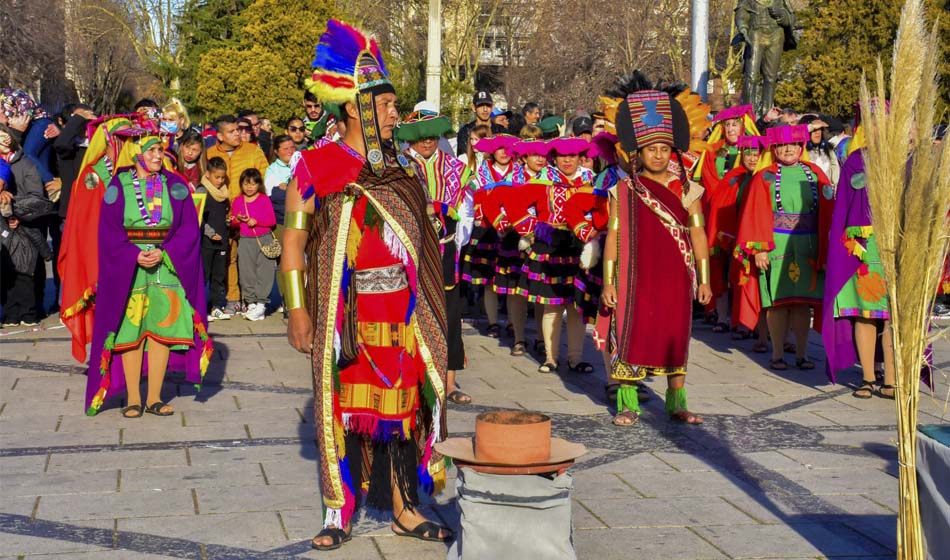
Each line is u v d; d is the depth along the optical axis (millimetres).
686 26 40656
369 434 4703
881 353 8406
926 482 4176
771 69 16609
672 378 7156
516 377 8602
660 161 6977
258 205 10930
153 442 6414
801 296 8844
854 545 4855
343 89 4527
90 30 51281
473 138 9930
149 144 6910
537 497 4137
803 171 8852
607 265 7113
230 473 5809
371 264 4617
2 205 10117
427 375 4699
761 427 7066
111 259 6875
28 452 6164
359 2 41500
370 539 4848
